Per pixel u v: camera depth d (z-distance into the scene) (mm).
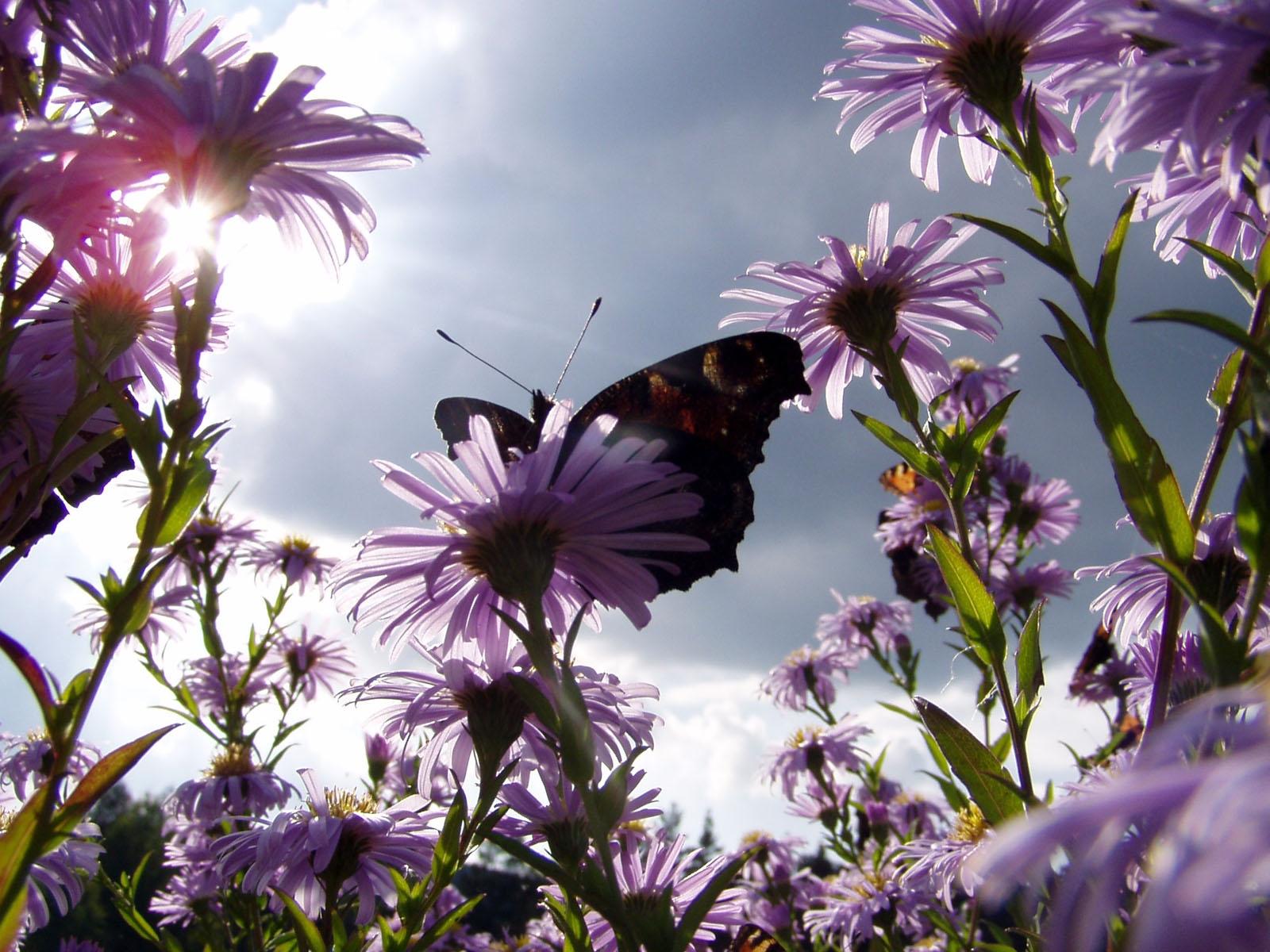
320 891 122
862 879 210
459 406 139
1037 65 100
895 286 126
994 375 243
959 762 77
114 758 57
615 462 79
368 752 204
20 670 56
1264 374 57
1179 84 56
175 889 227
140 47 74
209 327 64
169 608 244
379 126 71
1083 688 196
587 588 82
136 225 68
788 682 304
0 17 68
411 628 87
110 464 85
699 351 127
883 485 281
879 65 111
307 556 286
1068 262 77
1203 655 53
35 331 78
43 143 62
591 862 65
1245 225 87
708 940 111
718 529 122
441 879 85
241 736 228
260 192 76
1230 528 82
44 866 141
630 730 99
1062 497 245
